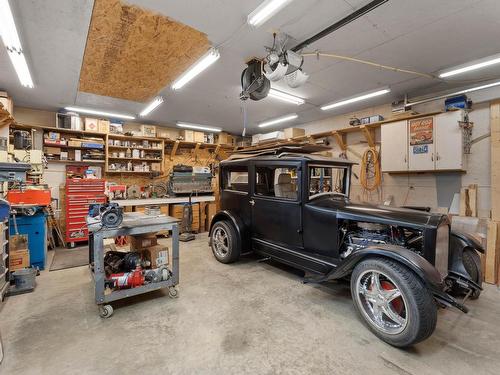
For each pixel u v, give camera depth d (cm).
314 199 313
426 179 483
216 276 351
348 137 619
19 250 358
